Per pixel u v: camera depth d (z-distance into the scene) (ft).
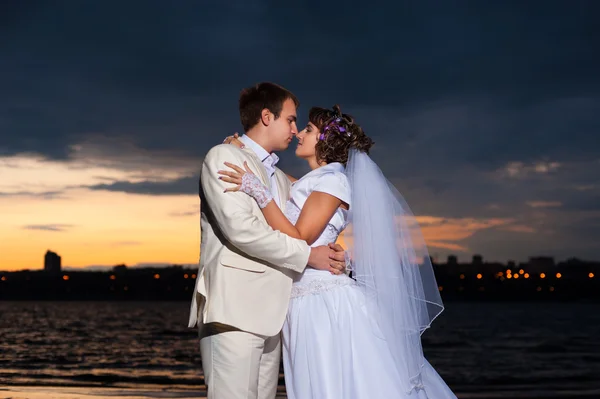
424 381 11.76
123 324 140.36
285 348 11.57
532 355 74.64
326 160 12.16
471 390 40.42
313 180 11.53
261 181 11.14
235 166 10.66
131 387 35.58
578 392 37.91
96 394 26.96
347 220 11.90
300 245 10.68
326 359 11.05
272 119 11.55
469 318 177.27
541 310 239.50
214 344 10.74
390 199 11.68
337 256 11.27
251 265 10.74
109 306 308.40
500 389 41.19
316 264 11.15
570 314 201.36
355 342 11.13
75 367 51.49
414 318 11.41
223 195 10.51
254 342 10.70
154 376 44.42
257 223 10.44
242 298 10.61
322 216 11.25
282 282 10.98
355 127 12.12
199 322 11.10
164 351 71.97
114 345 80.48
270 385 11.55
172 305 318.04
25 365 52.60
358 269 11.32
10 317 174.81
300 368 11.13
